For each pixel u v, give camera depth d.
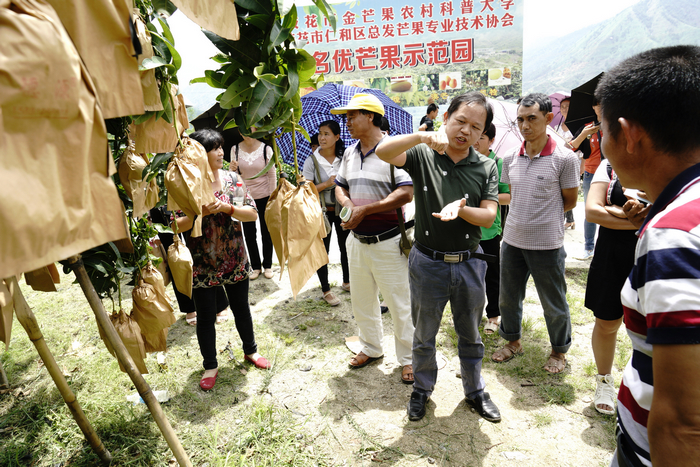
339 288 4.64
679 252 0.77
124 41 0.89
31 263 0.73
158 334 2.09
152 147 1.45
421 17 9.98
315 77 1.45
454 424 2.58
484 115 2.21
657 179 0.92
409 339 2.97
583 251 5.20
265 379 3.06
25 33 0.71
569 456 2.32
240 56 1.33
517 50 9.84
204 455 2.40
